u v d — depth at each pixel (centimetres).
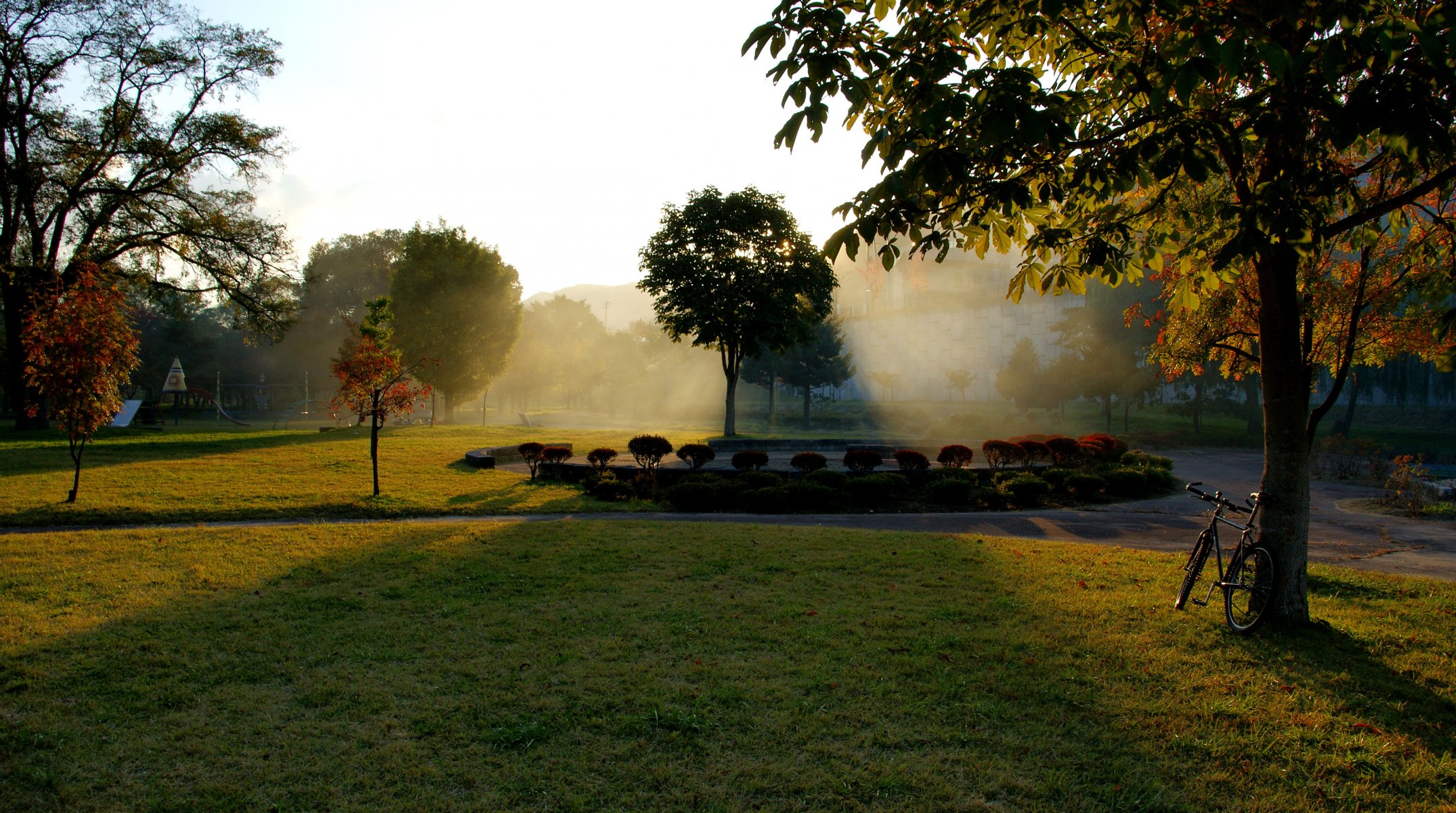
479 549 966
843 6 509
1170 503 1590
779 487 1489
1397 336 778
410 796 368
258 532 1092
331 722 447
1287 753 405
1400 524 1323
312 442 2491
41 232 2858
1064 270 608
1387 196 639
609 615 661
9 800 362
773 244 3250
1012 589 757
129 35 2845
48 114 2775
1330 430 3972
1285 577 625
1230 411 4238
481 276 3994
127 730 435
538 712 459
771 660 545
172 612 664
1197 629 613
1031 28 538
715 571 840
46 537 1034
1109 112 587
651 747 414
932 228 510
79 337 1292
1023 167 546
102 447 2172
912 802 362
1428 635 594
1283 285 625
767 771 389
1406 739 419
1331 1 406
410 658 552
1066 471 1741
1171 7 442
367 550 955
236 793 370
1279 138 510
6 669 523
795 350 5516
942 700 475
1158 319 1370
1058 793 371
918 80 470
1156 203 573
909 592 743
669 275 3225
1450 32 336
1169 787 375
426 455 2211
